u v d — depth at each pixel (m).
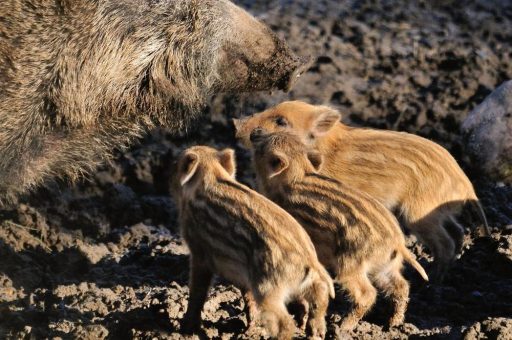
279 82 19.89
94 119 18.56
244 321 16.62
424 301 18.09
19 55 17.91
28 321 16.42
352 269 16.23
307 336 15.15
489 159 24.30
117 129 19.06
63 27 18.09
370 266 16.25
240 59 19.58
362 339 16.14
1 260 19.14
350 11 32.22
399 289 16.47
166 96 18.95
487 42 30.64
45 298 17.48
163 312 16.69
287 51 19.91
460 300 18.06
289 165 17.00
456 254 19.16
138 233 22.08
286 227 15.04
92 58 18.19
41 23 18.03
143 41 18.55
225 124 26.66
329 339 15.81
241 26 19.55
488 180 24.27
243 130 20.23
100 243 21.41
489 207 22.45
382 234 16.17
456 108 27.16
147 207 23.34
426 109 27.08
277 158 16.83
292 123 19.89
